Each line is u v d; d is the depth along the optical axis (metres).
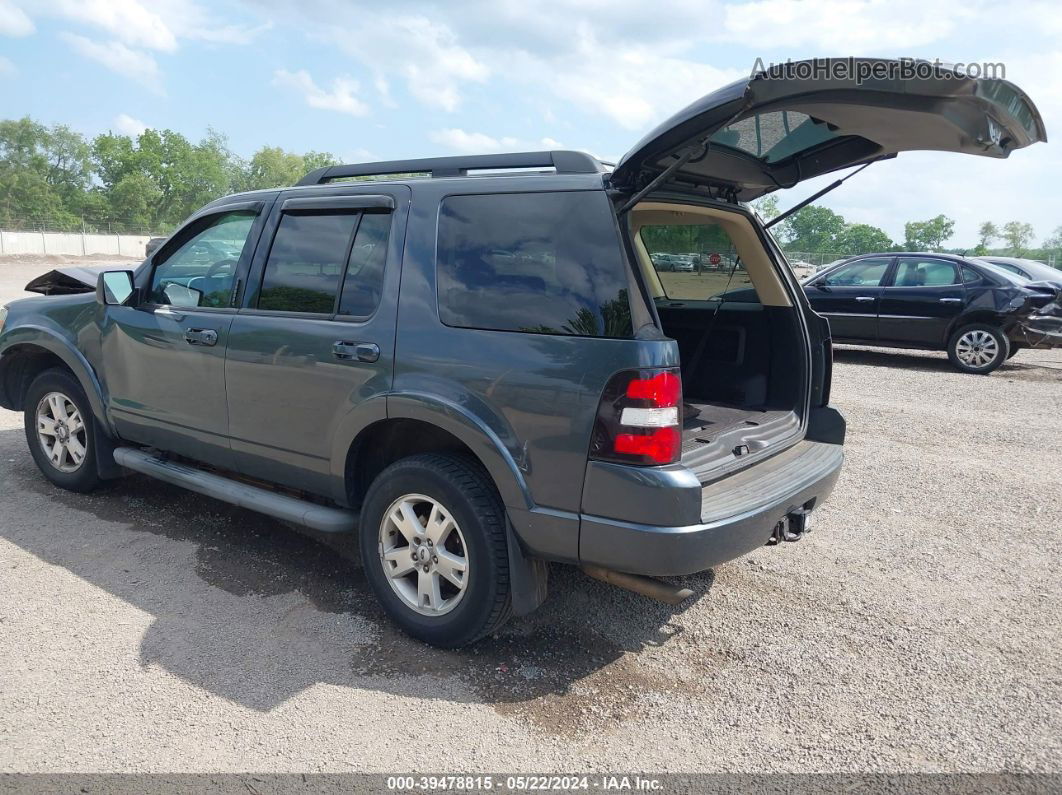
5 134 86.31
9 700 2.79
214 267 4.02
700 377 4.42
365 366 3.28
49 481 5.12
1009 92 2.69
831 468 3.64
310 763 2.53
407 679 3.04
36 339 4.75
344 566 4.02
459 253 3.15
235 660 3.12
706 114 2.55
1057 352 13.73
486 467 2.97
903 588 4.00
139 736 2.63
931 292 11.21
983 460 6.45
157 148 93.50
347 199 3.54
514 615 3.42
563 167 3.08
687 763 2.61
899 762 2.63
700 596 3.85
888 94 2.60
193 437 4.07
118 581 3.75
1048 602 3.86
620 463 2.71
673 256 4.38
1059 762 2.64
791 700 2.99
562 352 2.82
